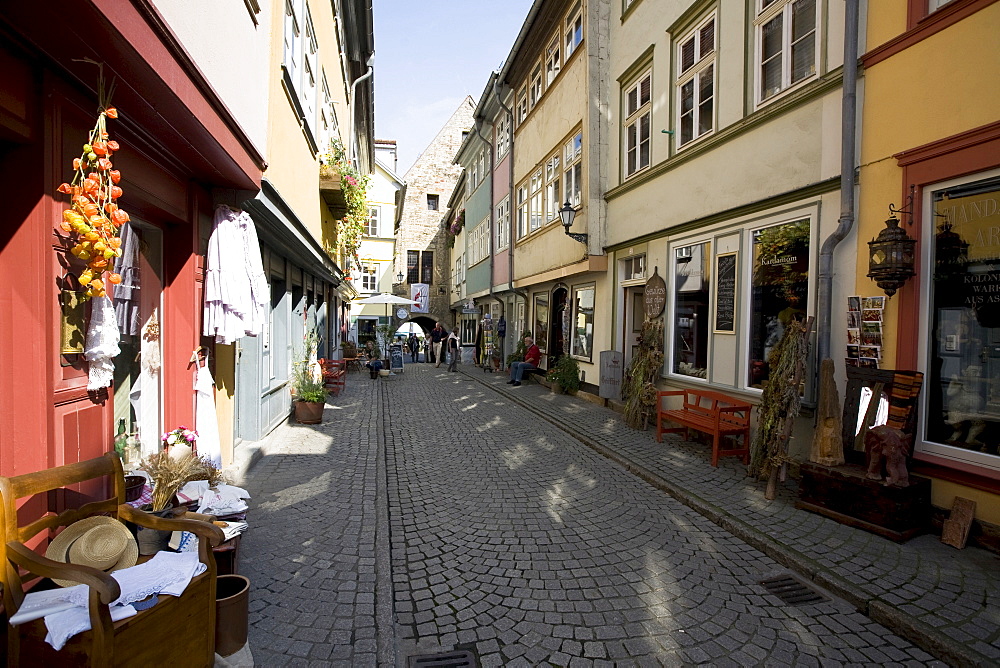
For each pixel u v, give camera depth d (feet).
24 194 8.62
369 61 49.85
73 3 7.19
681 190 28.32
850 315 17.43
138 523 8.51
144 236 15.14
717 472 20.79
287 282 30.17
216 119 12.89
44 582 8.02
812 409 19.48
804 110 20.22
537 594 12.09
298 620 10.50
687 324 28.17
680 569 13.29
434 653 9.98
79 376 9.82
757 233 23.08
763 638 10.44
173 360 15.97
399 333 93.71
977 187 14.46
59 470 7.80
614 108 36.50
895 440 14.55
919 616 10.73
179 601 7.68
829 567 12.82
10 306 8.54
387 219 106.93
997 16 13.74
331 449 24.71
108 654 6.46
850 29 17.42
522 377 51.83
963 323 14.74
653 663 9.67
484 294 73.20
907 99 16.06
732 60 24.40
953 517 14.15
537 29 48.19
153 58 9.25
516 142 57.82
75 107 9.68
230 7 14.57
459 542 14.93
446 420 33.65
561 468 22.38
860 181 17.63
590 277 40.65
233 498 12.60
